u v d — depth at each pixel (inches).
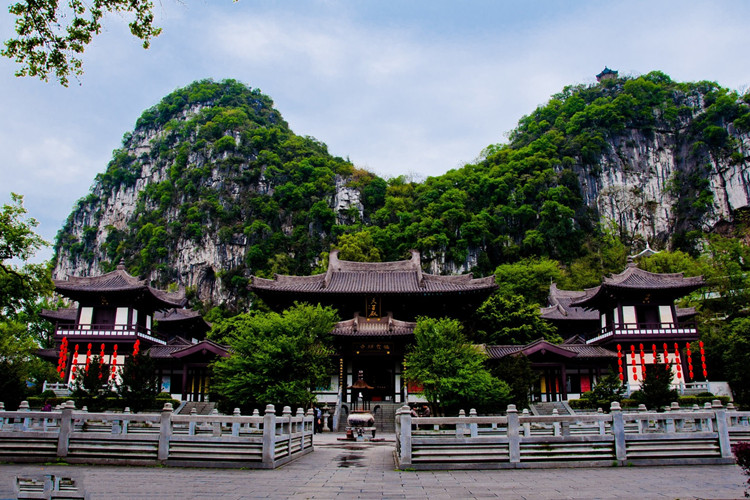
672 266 3208.7
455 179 5787.4
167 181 6565.0
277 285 2160.4
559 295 2898.6
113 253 6673.2
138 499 473.1
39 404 1582.2
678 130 5999.0
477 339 2256.4
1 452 714.2
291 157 6707.7
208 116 7229.3
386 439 1266.0
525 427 708.7
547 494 501.4
